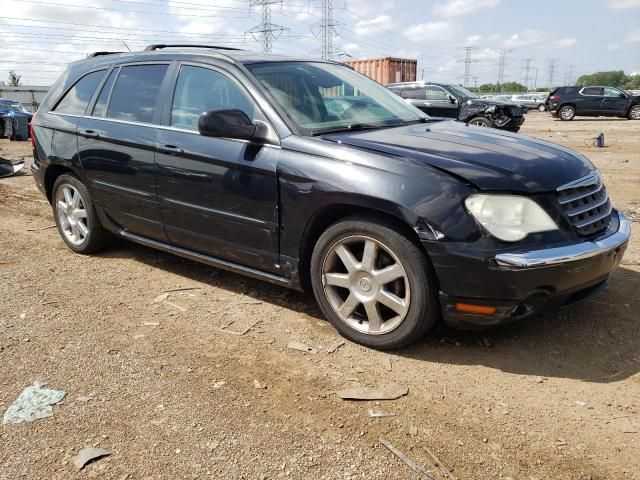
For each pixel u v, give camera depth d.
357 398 2.91
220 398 2.94
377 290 3.33
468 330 3.55
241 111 3.63
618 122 26.08
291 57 4.49
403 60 24.86
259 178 3.65
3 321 3.88
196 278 4.68
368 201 3.18
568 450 2.51
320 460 2.46
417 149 3.35
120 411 2.84
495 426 2.69
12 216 7.04
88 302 4.20
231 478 2.37
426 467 2.41
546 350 3.38
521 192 3.01
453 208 2.99
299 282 3.71
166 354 3.40
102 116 4.83
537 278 2.94
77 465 2.44
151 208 4.44
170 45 4.96
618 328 3.63
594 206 3.34
